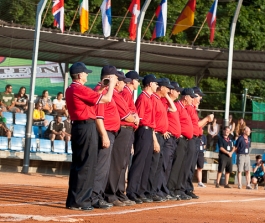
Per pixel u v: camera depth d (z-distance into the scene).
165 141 14.58
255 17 40.56
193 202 14.53
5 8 34.19
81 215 9.88
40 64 36.22
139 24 23.89
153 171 13.93
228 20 39.50
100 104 11.23
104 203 11.54
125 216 10.20
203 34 38.50
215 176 29.58
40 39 26.66
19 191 14.70
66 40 26.88
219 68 31.19
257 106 33.19
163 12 25.34
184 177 15.50
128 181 13.40
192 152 15.51
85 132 10.62
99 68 35.84
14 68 36.00
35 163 26.03
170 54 29.16
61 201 12.50
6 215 9.05
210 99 40.09
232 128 29.59
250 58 29.20
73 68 10.68
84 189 10.78
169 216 10.73
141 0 37.22
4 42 27.28
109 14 24.55
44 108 27.23
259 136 32.09
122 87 12.41
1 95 26.61
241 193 20.50
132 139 12.47
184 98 15.36
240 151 25.30
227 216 11.38
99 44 27.58
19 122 26.27
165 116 14.14
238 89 41.06
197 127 15.72
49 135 26.09
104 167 11.53
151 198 13.95
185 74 32.38
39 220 8.69
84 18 24.88
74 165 10.85
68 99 10.66
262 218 11.39
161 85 14.52
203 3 39.25
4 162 25.11
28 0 34.44
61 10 24.31
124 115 12.24
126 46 27.73
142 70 32.31
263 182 27.02
